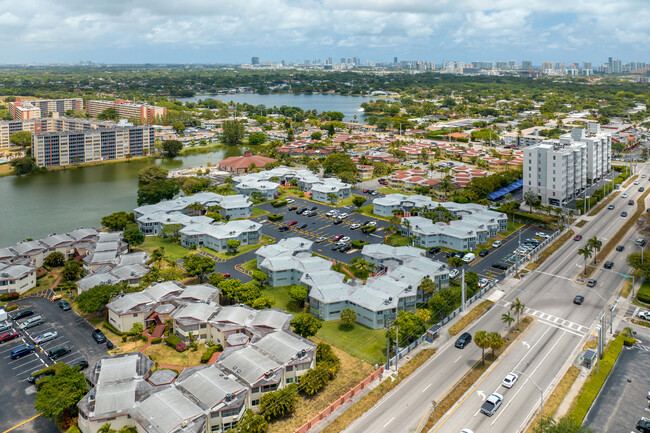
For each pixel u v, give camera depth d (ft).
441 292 558.15
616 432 371.76
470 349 489.26
